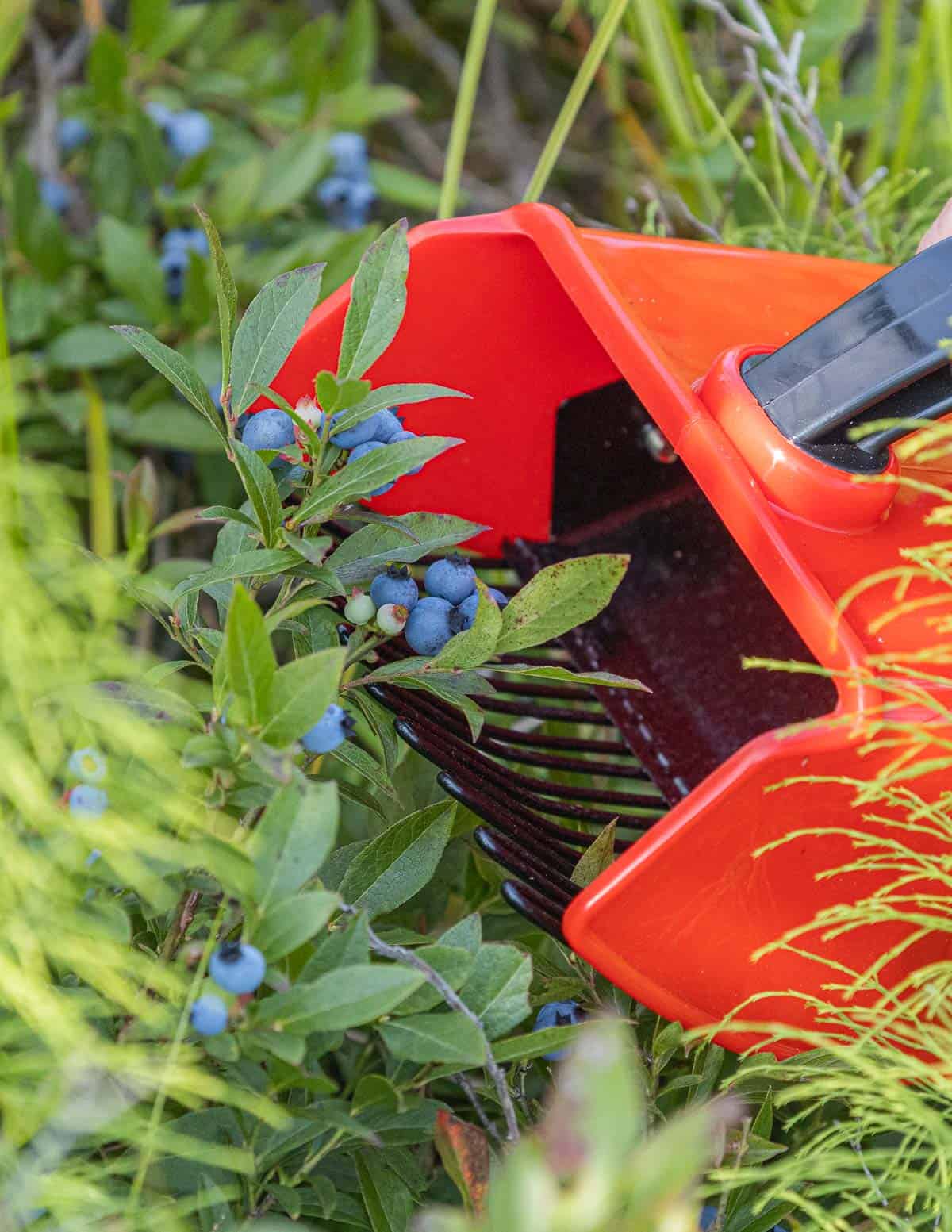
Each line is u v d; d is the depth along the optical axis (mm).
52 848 928
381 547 1087
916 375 1028
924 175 1930
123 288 1947
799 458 1044
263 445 1066
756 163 2219
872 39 2549
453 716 1318
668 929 1000
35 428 1950
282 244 2189
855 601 1020
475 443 1469
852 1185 1025
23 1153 952
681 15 2609
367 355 1017
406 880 1058
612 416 1452
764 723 1230
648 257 1281
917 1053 1129
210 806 917
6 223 2123
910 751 959
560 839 1257
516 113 2979
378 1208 990
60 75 2385
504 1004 966
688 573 1363
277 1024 853
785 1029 976
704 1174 1040
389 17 2936
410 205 2359
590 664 1423
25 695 1052
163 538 2041
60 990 954
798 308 1288
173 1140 935
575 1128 715
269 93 2311
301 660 861
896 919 1058
